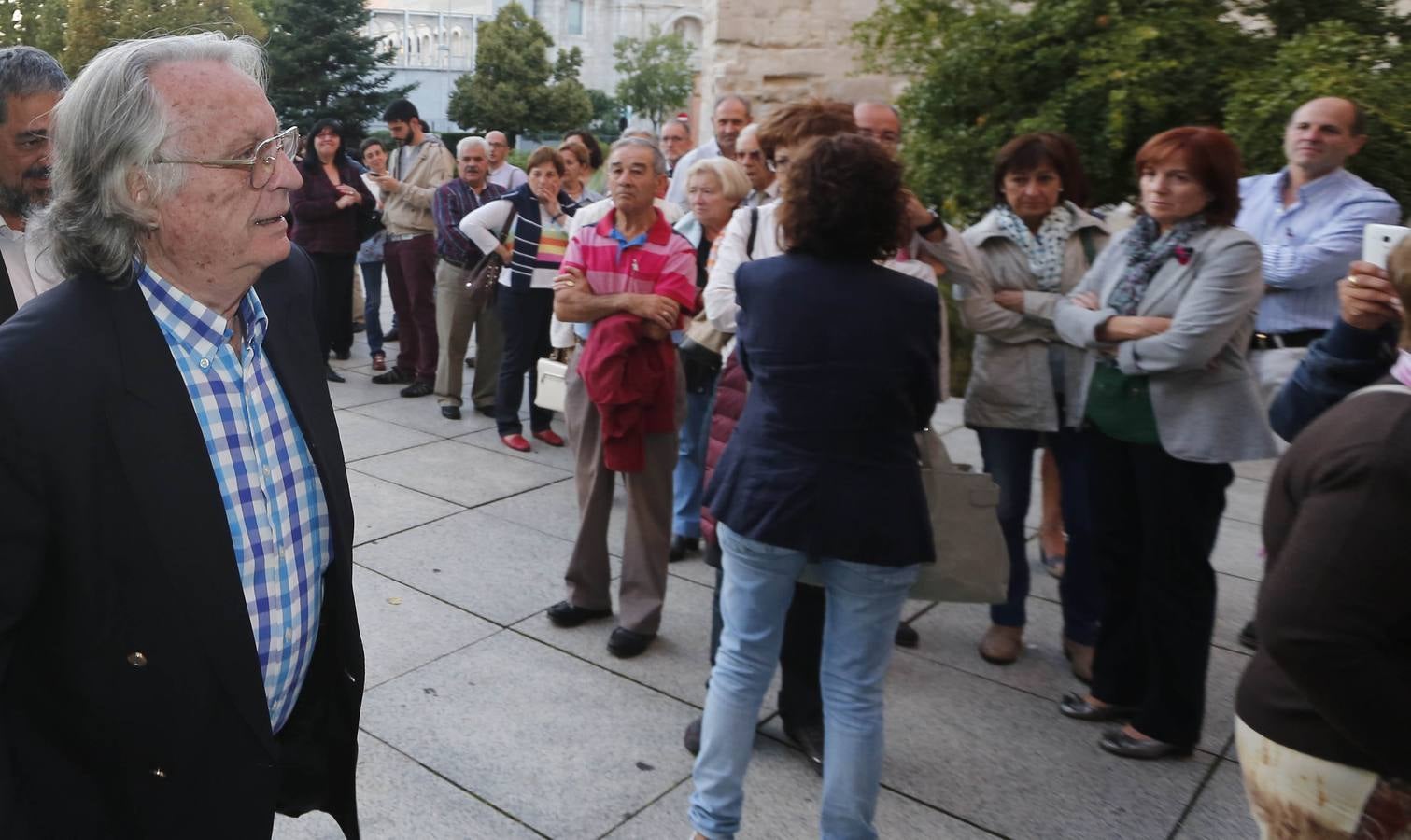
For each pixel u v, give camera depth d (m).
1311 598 1.30
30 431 1.20
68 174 1.28
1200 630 2.85
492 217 5.82
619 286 3.34
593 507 3.59
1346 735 1.34
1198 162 2.68
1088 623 3.43
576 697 3.19
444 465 5.56
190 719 1.32
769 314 2.19
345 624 1.60
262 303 1.54
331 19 28.80
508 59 41.22
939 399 2.44
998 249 3.40
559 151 6.03
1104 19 6.25
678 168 5.93
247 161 1.32
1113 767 2.92
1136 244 2.92
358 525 4.58
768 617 2.28
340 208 7.40
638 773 2.81
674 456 3.46
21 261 1.93
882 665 2.26
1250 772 1.56
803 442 2.14
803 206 2.17
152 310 1.36
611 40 52.97
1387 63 5.95
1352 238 3.80
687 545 4.44
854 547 2.12
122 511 1.27
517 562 4.25
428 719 3.03
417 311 7.01
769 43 9.46
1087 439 3.01
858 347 2.10
